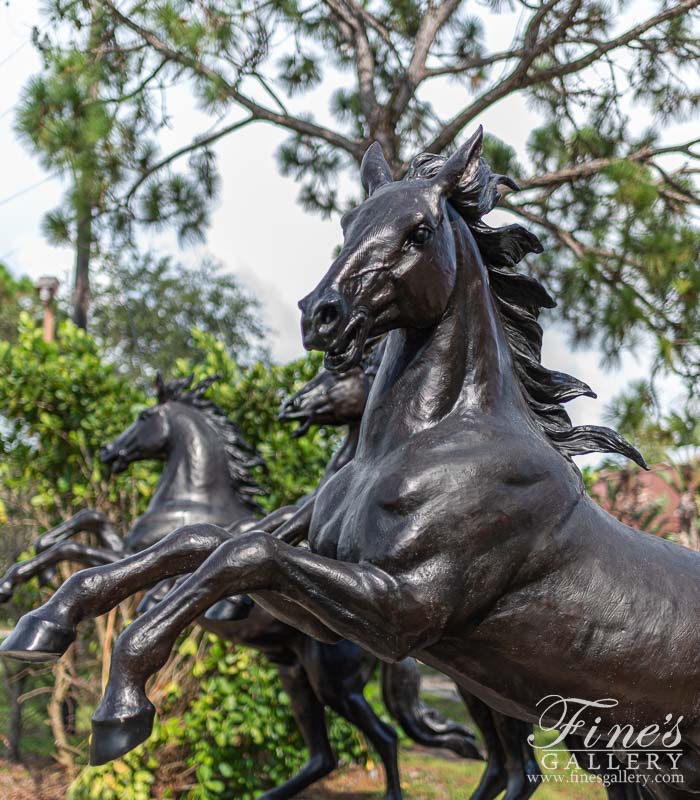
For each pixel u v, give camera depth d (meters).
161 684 4.95
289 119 8.29
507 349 2.24
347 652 4.35
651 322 7.20
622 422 7.01
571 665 2.06
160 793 4.84
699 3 7.40
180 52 6.97
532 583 2.03
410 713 4.59
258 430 5.82
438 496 1.95
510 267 2.27
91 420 5.78
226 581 1.83
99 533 4.80
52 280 9.41
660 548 2.23
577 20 7.76
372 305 1.96
